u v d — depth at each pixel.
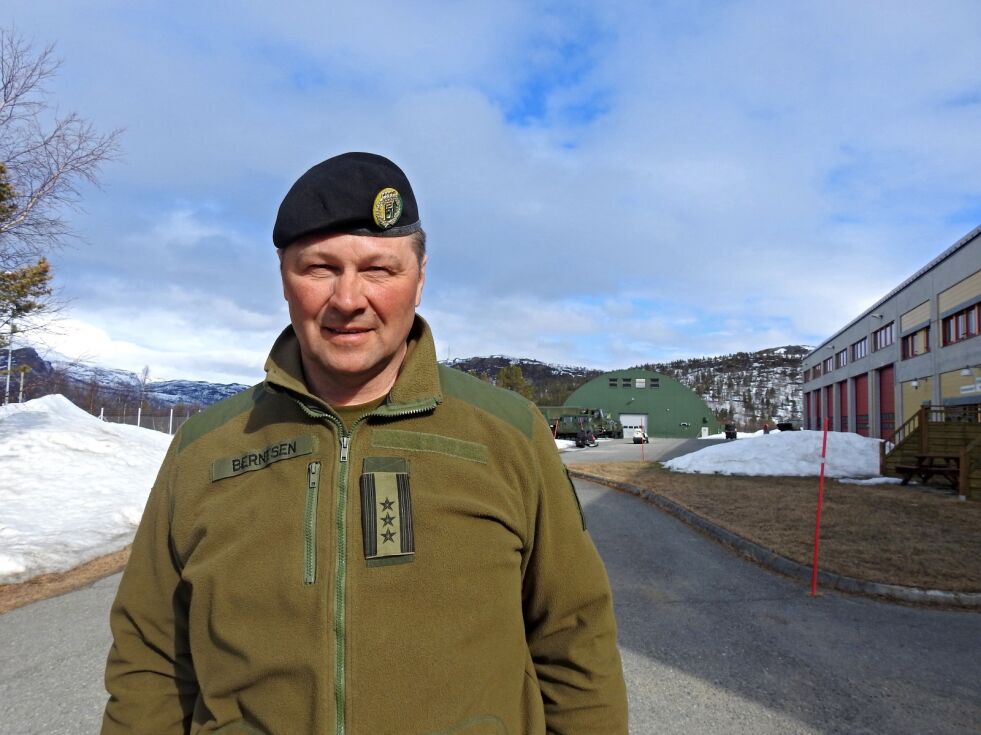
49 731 3.51
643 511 10.96
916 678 4.19
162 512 1.30
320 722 1.02
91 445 11.86
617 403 65.44
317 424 1.20
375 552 1.08
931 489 12.68
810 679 4.18
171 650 1.31
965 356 25.48
